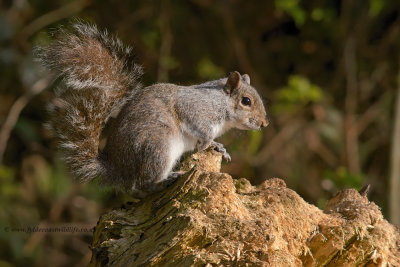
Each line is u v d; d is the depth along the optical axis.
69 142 6.86
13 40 12.88
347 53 15.07
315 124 14.39
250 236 5.03
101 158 7.00
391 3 15.29
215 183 5.50
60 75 6.99
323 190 13.67
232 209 5.38
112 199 12.48
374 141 14.90
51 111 6.96
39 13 13.75
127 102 7.23
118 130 6.93
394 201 12.98
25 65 12.43
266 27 15.60
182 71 14.77
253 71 14.88
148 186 6.74
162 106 7.20
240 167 13.41
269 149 13.96
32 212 12.44
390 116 14.77
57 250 12.58
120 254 5.32
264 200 5.68
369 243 5.50
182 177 6.02
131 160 6.79
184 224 5.12
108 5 14.20
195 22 15.06
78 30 7.20
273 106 14.04
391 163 13.17
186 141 7.57
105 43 7.23
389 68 15.27
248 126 8.24
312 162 14.38
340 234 5.50
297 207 5.67
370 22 15.29
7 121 12.16
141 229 5.52
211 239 5.05
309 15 15.39
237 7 15.40
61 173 12.52
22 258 12.09
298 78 13.51
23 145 13.23
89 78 6.95
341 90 15.29
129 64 7.27
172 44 14.68
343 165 14.33
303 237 5.54
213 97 7.81
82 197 12.62
